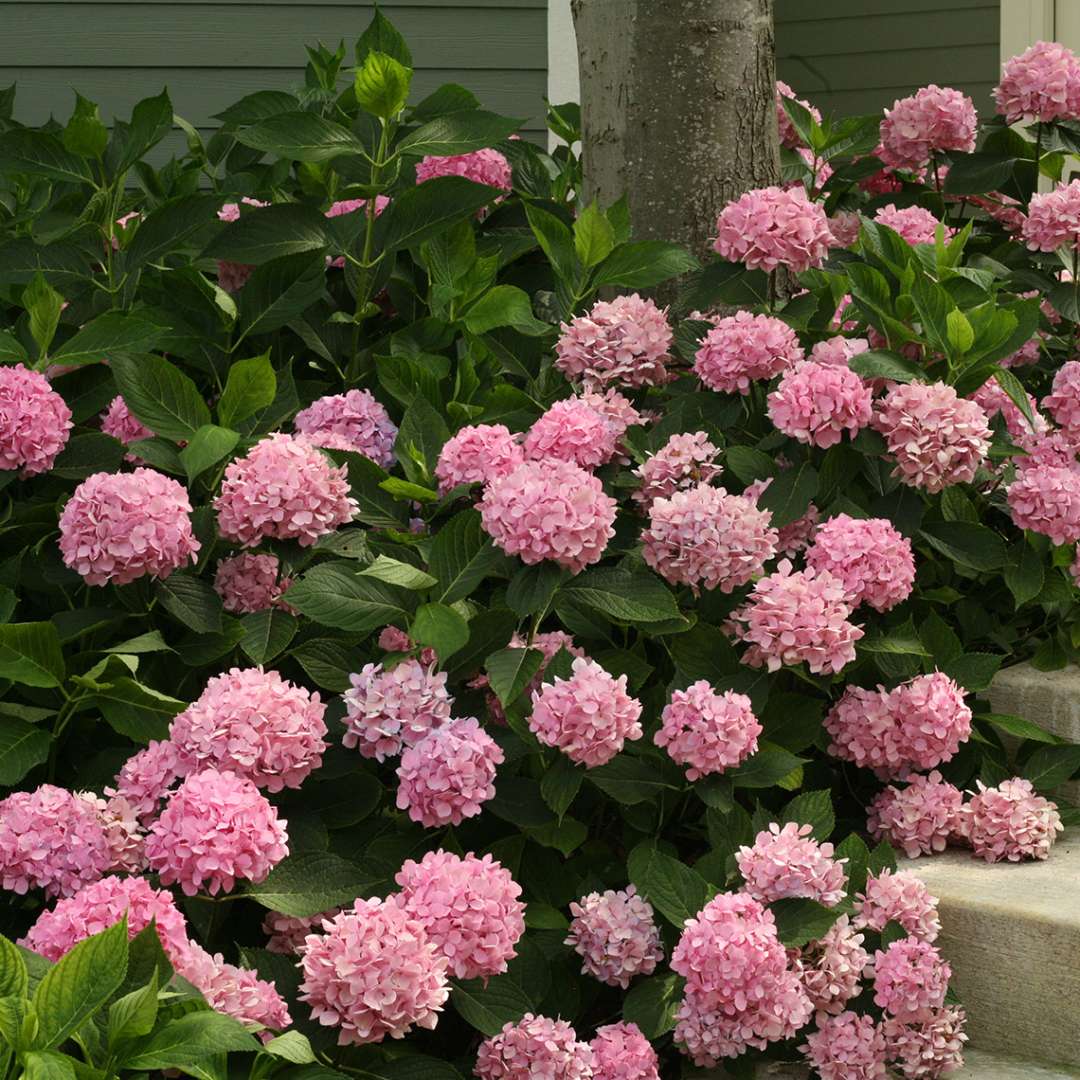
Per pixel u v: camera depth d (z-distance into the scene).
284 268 2.62
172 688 2.18
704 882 1.95
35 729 1.99
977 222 3.52
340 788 1.99
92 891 1.60
